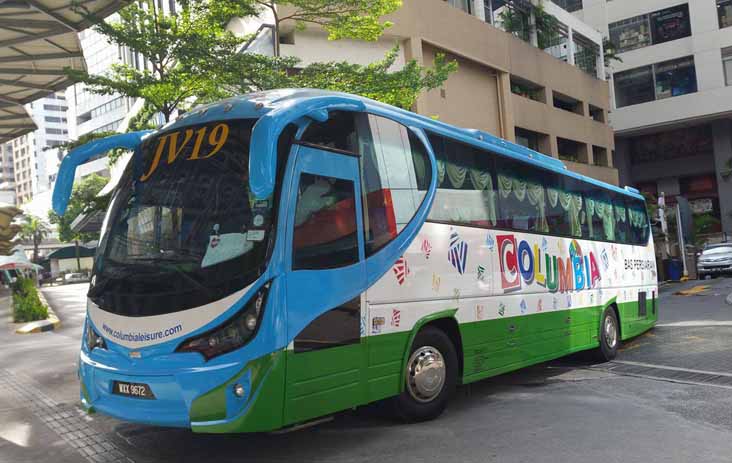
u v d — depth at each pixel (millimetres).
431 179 6082
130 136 5641
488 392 7492
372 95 12148
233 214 4520
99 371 4691
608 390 7355
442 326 6297
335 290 4793
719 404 6406
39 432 6090
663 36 42938
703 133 44000
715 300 18188
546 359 7996
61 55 17328
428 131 6301
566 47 34375
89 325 4953
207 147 4926
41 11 14141
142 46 10234
